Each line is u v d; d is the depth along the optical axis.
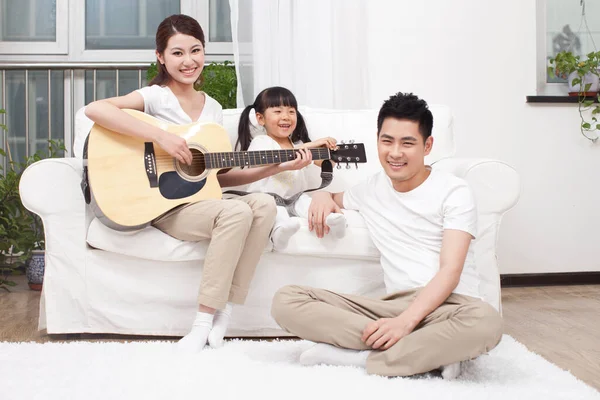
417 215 1.78
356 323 1.61
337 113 2.57
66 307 2.09
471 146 3.36
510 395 1.39
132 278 2.08
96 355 1.70
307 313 1.64
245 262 1.98
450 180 1.77
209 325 1.89
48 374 1.52
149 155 2.01
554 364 1.71
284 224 2.00
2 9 3.64
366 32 3.29
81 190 2.09
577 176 3.39
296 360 1.71
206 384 1.44
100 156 1.98
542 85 3.41
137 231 2.04
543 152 3.37
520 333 2.19
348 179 2.47
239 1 3.28
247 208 1.93
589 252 3.41
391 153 1.73
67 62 3.60
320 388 1.42
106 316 2.08
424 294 1.59
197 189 2.03
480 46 3.35
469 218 1.70
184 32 2.17
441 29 3.35
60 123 3.72
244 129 2.39
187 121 2.20
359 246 2.05
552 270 3.39
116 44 3.68
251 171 2.20
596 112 3.32
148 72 3.29
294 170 2.23
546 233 3.38
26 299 2.88
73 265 2.08
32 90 3.71
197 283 2.08
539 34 3.39
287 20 3.25
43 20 3.66
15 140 3.73
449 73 3.35
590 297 2.98
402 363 1.54
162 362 1.64
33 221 3.20
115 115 1.98
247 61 3.29
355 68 3.28
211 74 3.25
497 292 2.15
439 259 1.72
